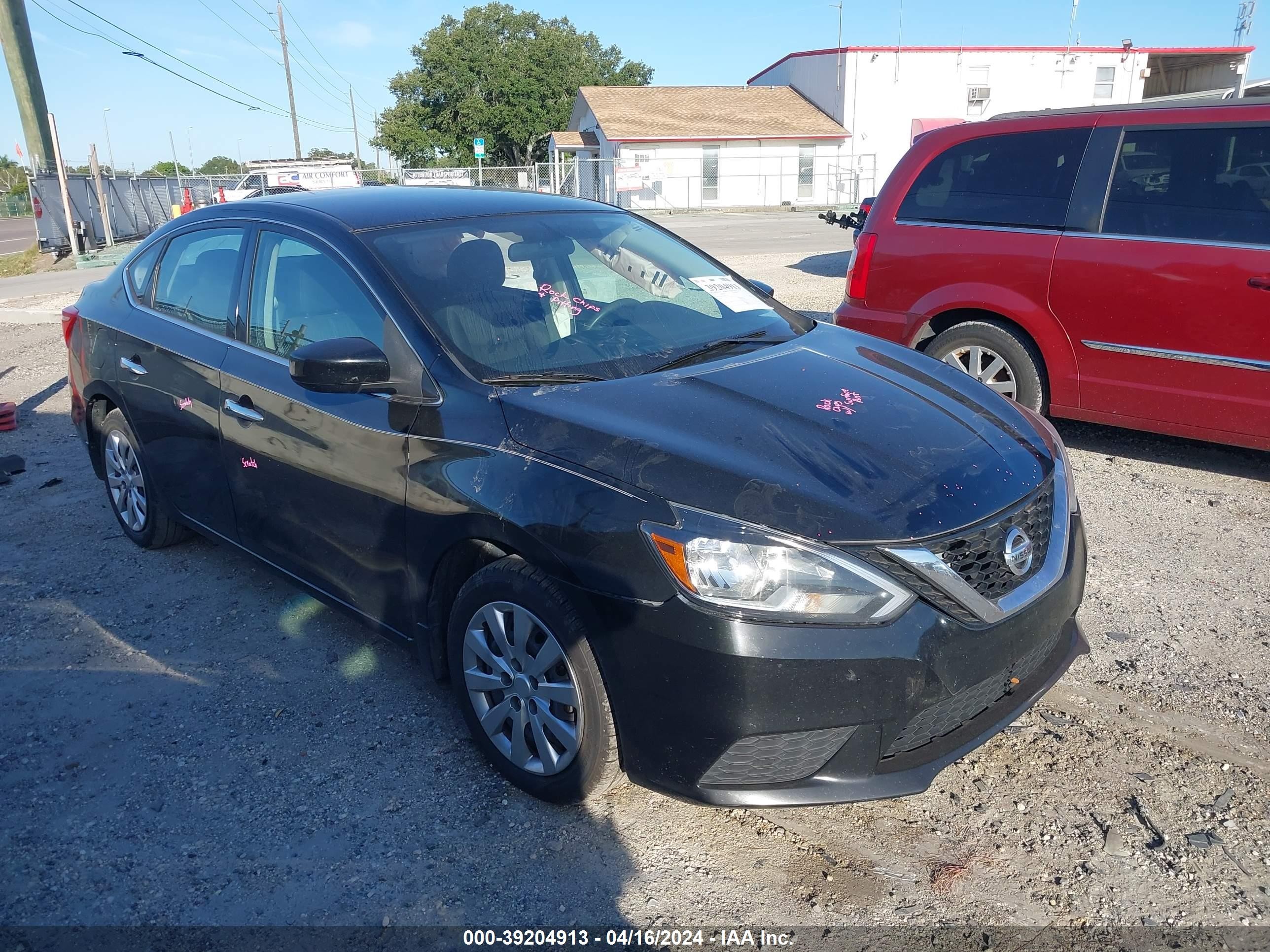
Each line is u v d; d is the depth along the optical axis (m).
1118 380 5.31
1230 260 4.85
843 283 12.17
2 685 3.62
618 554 2.48
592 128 39.78
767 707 2.38
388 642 3.88
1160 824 2.78
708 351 3.38
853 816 2.86
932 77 36.41
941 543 2.48
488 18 52.53
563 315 3.39
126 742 3.27
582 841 2.78
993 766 3.06
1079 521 3.05
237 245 3.92
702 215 31.94
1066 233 5.37
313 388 3.01
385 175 42.84
